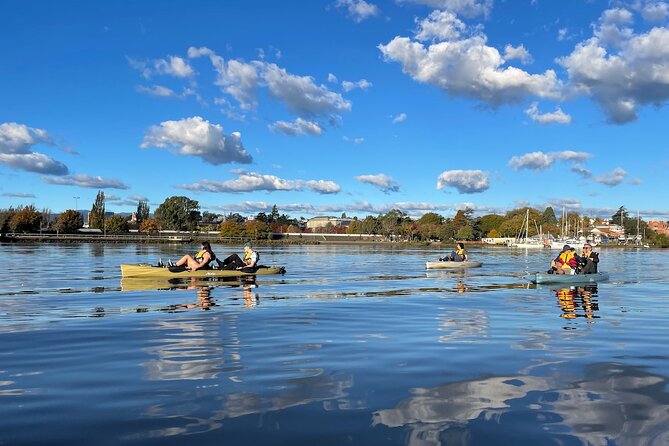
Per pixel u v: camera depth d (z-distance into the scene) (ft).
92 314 36.50
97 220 491.31
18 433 14.32
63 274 76.18
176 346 25.67
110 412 16.01
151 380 19.53
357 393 18.04
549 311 39.34
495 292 54.13
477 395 17.87
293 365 21.91
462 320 34.58
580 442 13.85
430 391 18.29
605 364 22.22
